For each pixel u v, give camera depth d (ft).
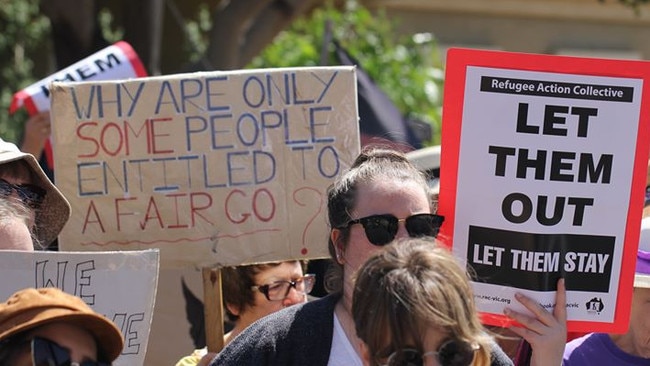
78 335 11.38
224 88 18.07
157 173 17.98
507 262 15.57
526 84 15.57
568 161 15.62
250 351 13.91
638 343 16.96
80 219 17.94
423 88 47.26
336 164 18.08
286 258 17.99
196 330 22.08
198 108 18.01
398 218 14.32
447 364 11.98
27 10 52.13
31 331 11.19
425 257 12.14
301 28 50.44
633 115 15.66
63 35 37.45
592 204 15.64
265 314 18.66
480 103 15.58
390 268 12.13
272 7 38.01
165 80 18.04
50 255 14.67
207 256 17.92
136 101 17.99
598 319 15.72
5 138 46.65
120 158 17.97
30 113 25.57
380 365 12.11
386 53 47.65
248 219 17.95
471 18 67.15
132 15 37.01
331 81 18.15
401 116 31.35
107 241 17.97
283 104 18.11
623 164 15.67
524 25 67.97
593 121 15.64
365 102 30.78
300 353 13.82
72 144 17.94
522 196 15.58
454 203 15.64
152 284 15.05
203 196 17.97
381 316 12.00
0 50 51.75
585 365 17.19
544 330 15.34
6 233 14.85
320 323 13.98
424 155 24.02
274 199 18.01
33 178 17.19
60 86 17.92
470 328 12.14
